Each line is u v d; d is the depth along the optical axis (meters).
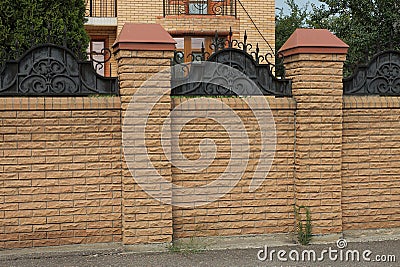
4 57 7.05
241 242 7.24
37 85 6.65
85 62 6.79
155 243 6.86
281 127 7.29
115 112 6.83
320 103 7.19
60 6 7.96
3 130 6.55
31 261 6.46
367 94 7.53
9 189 6.61
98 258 6.57
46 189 6.70
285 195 7.33
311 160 7.21
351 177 7.53
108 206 6.87
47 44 6.67
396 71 7.62
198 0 15.58
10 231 6.63
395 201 7.68
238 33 15.26
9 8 7.46
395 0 13.43
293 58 7.27
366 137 7.54
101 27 15.39
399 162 7.67
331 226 7.29
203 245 7.06
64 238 6.78
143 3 15.09
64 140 6.72
